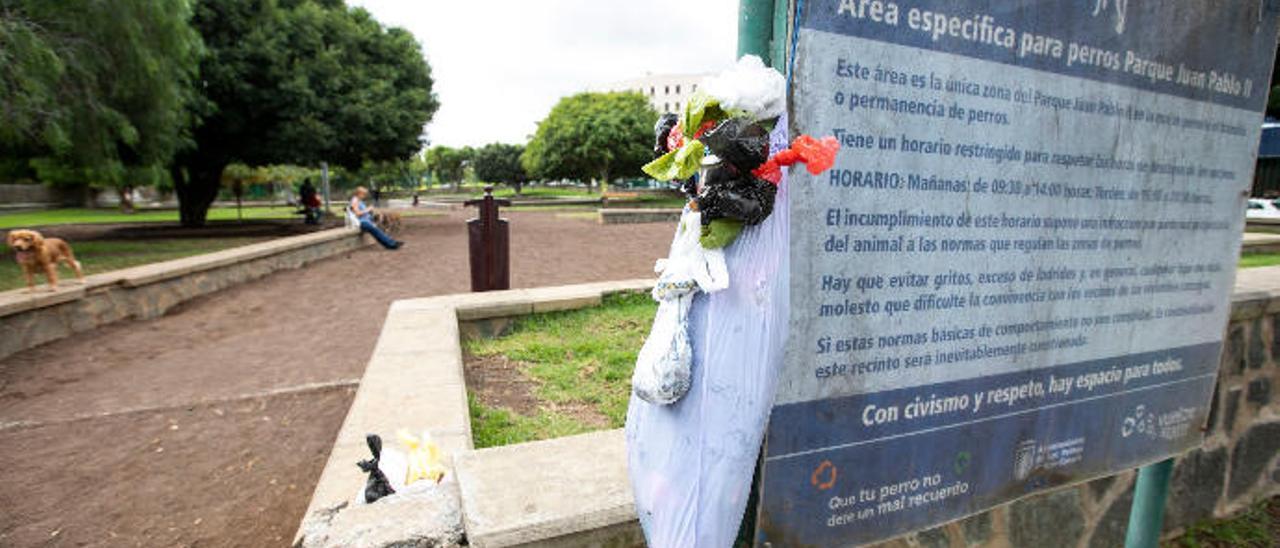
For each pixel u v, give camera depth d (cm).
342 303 949
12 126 1007
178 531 348
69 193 4072
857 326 171
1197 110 220
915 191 170
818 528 177
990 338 194
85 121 1096
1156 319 229
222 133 1880
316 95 1938
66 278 901
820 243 160
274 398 547
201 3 1653
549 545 184
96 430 481
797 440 169
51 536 345
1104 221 208
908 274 175
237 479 404
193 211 2191
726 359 152
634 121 4131
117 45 1078
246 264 1130
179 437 468
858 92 157
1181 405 246
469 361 560
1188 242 230
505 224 824
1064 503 303
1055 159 192
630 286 762
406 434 303
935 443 191
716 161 150
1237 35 222
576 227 2208
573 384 498
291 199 5025
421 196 5953
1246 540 353
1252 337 358
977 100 175
